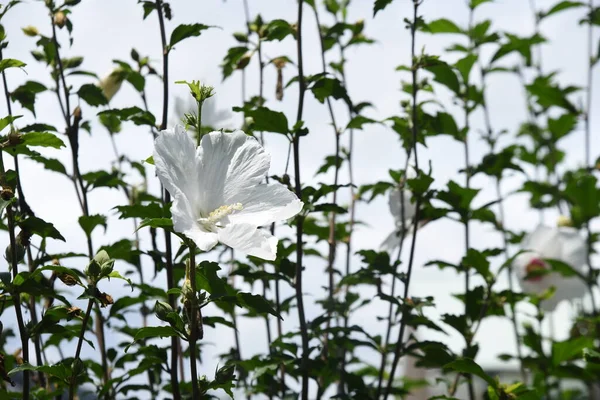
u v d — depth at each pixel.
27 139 3.00
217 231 2.34
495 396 3.43
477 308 4.16
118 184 4.29
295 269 3.73
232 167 2.47
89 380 3.57
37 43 4.30
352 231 4.76
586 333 5.29
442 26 5.45
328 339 4.24
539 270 4.91
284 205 2.44
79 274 3.67
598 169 5.45
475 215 4.32
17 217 2.99
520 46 5.29
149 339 4.23
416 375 6.08
